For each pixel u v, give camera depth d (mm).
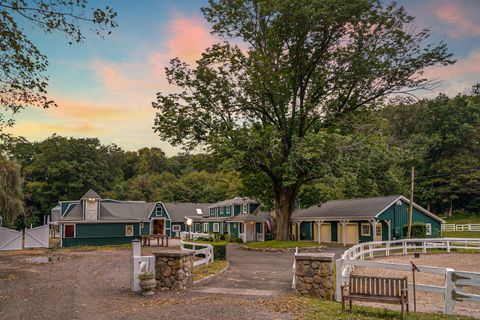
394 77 30844
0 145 22547
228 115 32594
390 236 33438
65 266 21328
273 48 30984
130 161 103500
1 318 9617
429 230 35844
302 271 12453
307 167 29500
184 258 13750
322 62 32281
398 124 66688
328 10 27641
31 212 70375
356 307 10500
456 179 62688
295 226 44281
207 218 56750
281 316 9578
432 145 64500
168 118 31453
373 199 37438
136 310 10461
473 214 65500
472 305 11531
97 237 41688
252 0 29938
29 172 75500
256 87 30203
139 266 13438
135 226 44062
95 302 11555
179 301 11547
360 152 28828
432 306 11398
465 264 21578
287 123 33562
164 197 75562
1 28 10984
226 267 19078
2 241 34438
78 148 76750
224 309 10367
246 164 31188
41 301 11695
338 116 33188
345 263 11812
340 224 37750
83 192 75438
